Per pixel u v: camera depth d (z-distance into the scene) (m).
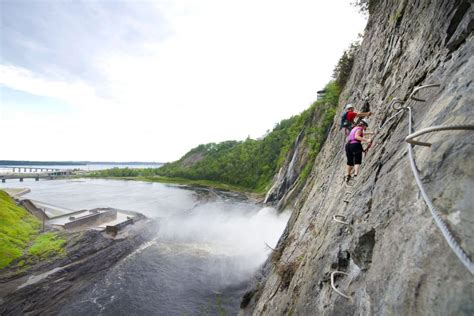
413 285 2.03
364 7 15.66
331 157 13.27
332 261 4.75
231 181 105.00
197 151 166.25
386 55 8.38
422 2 5.81
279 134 101.19
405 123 3.94
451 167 2.12
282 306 7.76
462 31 3.34
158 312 19.59
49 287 20.58
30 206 36.59
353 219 4.36
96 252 26.97
